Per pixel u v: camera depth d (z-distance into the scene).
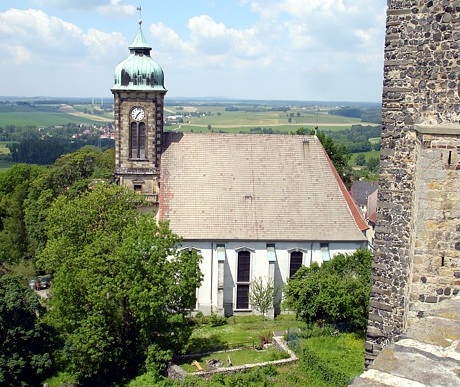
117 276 41.62
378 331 18.53
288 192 55.94
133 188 57.66
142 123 56.88
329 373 35.53
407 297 16.75
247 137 58.34
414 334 10.00
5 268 73.12
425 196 15.17
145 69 55.84
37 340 42.72
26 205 77.50
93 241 44.25
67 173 81.56
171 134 58.56
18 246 78.62
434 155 14.94
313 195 56.06
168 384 39.19
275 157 57.59
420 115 16.91
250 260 54.12
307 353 38.31
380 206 18.08
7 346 41.25
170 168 56.38
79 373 42.97
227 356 41.97
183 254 44.69
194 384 37.28
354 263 45.94
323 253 54.12
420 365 8.91
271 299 52.97
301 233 54.06
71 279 42.16
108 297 42.12
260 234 53.66
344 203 56.12
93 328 41.47
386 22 17.09
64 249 45.69
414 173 17.22
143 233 42.81
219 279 53.50
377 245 18.30
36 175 89.31
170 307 43.12
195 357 42.34
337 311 41.88
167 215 53.75
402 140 17.34
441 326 10.27
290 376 36.81
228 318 53.88
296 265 54.62
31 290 45.81
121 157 57.28
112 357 42.72
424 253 15.41
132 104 56.38
